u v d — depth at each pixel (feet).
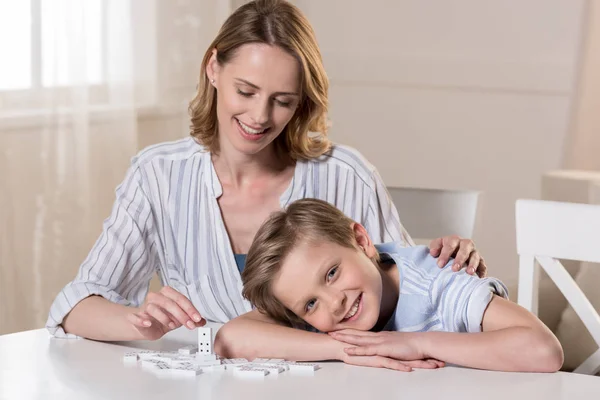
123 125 11.48
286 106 5.60
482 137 15.65
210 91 6.01
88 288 5.49
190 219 6.22
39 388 4.18
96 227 11.23
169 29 12.44
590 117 14.85
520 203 6.12
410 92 15.87
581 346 7.42
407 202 8.26
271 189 6.22
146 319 4.90
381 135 16.07
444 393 4.07
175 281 6.33
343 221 5.08
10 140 10.03
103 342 5.21
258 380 4.29
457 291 4.92
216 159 6.22
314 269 4.81
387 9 15.81
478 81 15.56
